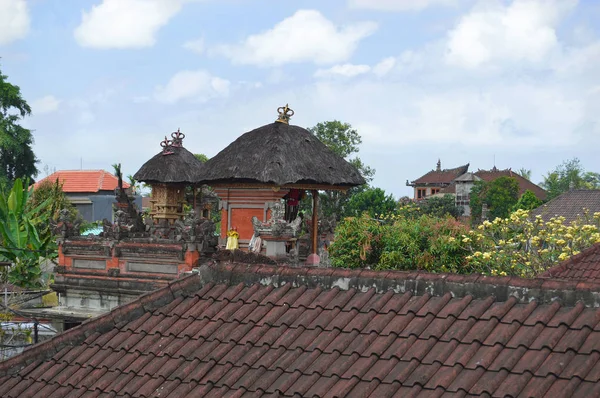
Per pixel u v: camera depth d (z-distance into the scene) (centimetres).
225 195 2314
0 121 6069
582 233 2541
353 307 972
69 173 5931
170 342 1028
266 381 884
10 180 6044
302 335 955
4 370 1053
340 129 5694
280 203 1997
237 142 2367
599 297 851
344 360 883
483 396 766
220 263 1148
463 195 8725
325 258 2402
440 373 819
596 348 783
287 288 1064
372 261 2948
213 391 904
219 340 992
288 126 2411
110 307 2156
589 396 723
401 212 4756
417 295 967
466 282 939
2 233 2616
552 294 881
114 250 2141
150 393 928
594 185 11325
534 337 829
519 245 2781
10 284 2775
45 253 2711
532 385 764
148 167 2631
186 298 1126
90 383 988
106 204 5772
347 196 6050
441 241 2833
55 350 1088
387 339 894
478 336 852
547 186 10844
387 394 804
